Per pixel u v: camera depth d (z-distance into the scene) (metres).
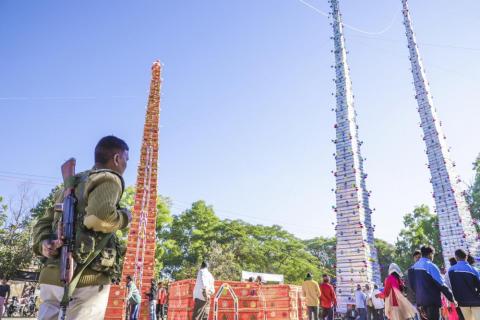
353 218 27.64
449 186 34.47
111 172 2.41
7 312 24.28
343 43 35.66
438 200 34.91
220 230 52.12
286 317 13.48
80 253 2.18
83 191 2.34
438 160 36.06
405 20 45.38
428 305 7.36
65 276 2.09
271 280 29.86
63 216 2.26
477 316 7.38
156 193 19.27
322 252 65.69
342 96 32.66
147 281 16.98
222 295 12.61
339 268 27.03
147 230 18.30
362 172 29.77
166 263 46.94
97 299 2.27
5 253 30.83
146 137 20.41
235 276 41.38
